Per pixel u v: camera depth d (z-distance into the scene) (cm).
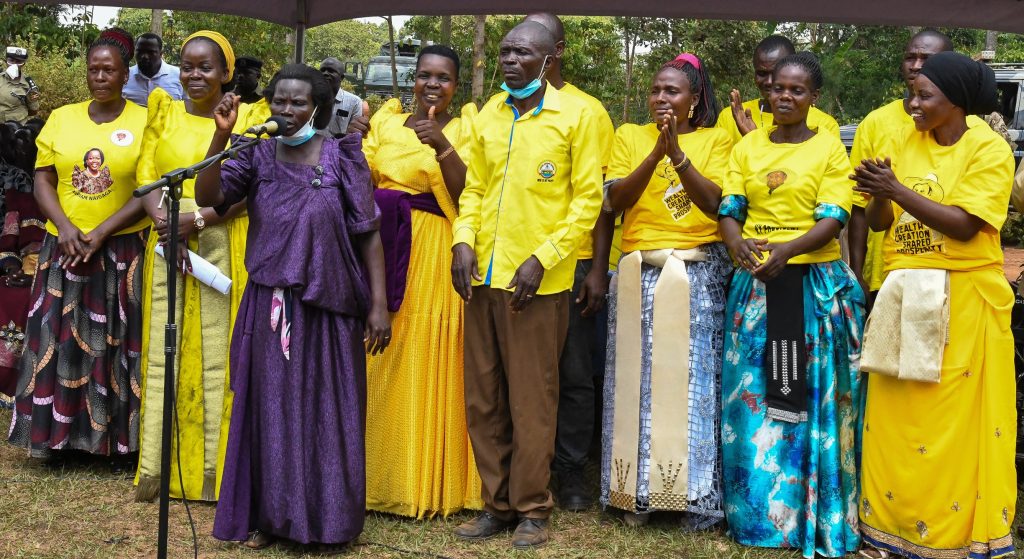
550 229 408
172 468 461
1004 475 381
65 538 412
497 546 414
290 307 391
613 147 457
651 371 424
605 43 1831
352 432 397
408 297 442
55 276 496
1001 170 376
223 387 460
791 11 568
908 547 394
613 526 437
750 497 413
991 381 380
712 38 1611
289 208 392
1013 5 527
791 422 408
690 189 414
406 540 419
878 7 550
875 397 401
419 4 600
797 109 408
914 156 397
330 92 403
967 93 377
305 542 390
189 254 454
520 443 410
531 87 404
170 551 401
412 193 448
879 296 394
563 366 464
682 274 423
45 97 1473
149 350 461
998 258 386
